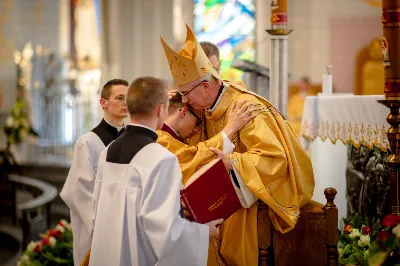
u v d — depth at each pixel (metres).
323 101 4.94
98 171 3.43
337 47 11.56
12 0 13.45
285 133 3.60
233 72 11.90
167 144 3.64
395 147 3.77
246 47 11.91
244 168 3.43
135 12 12.62
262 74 6.03
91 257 3.28
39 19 13.39
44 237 5.79
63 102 12.95
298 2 11.74
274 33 5.00
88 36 13.02
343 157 4.86
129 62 12.70
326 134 4.91
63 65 13.12
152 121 3.30
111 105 4.54
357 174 4.66
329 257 3.57
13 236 9.04
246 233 3.58
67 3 13.20
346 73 11.53
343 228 4.43
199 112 3.82
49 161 11.88
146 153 3.21
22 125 11.05
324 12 11.60
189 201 3.31
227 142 3.51
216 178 3.32
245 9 11.95
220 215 3.37
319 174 5.06
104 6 12.70
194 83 3.59
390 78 3.76
